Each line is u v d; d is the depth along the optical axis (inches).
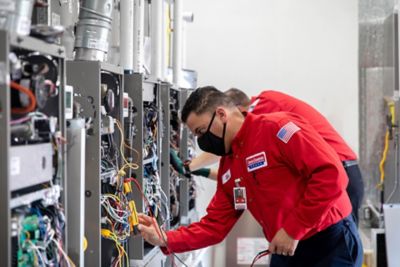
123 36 105.9
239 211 101.0
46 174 63.7
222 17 187.0
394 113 151.2
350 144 183.3
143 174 105.7
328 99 183.9
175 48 149.5
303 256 93.2
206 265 178.7
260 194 89.8
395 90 150.9
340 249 91.4
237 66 186.9
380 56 172.2
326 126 117.1
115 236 90.4
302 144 83.4
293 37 184.5
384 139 167.9
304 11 184.1
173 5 151.1
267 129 87.1
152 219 97.1
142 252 103.3
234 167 92.0
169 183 129.2
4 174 53.5
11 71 56.9
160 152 120.0
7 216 53.7
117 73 92.0
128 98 98.7
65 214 68.1
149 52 130.1
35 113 61.8
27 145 59.4
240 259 178.4
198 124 89.1
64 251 67.5
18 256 58.4
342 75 183.2
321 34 183.6
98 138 83.0
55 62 67.2
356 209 118.5
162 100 127.0
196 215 177.0
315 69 184.1
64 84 67.9
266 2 185.2
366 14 177.0
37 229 61.4
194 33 188.1
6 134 53.3
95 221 83.4
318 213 81.5
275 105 119.1
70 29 95.6
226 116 89.0
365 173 177.5
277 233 84.6
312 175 82.8
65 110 68.4
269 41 185.6
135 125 103.9
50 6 88.6
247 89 186.9
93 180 83.1
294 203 87.8
